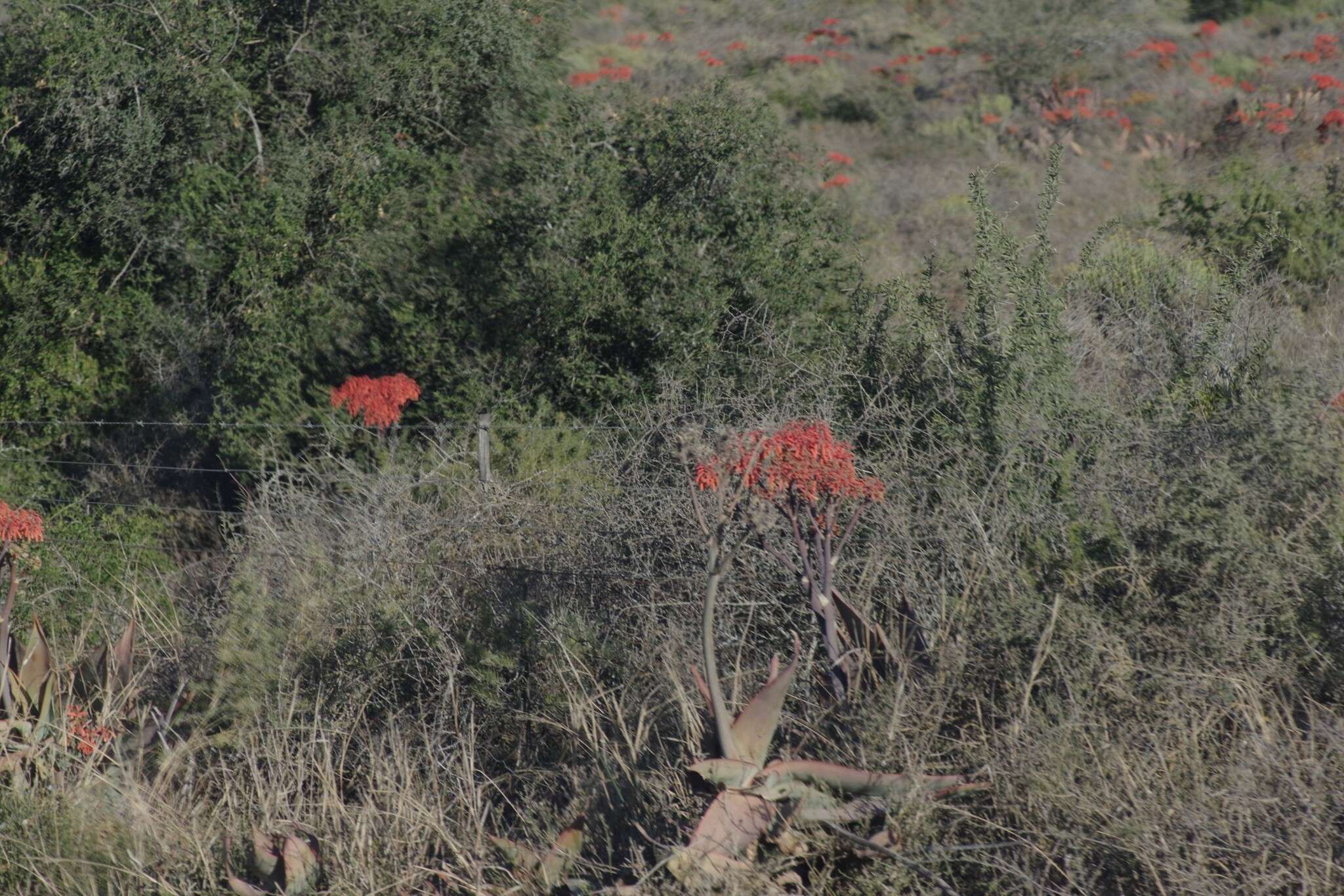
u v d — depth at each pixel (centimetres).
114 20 2009
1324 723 785
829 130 3497
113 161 1914
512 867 794
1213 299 1444
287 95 2105
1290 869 686
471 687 1011
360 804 936
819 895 723
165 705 1114
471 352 1688
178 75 1952
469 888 786
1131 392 1297
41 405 1866
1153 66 3738
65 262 1903
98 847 892
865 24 4553
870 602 937
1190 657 834
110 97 1919
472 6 2089
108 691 1073
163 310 1927
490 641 1037
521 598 1100
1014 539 1002
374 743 975
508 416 1586
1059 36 3881
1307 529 905
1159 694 813
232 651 1062
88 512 1661
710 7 5050
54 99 1911
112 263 1930
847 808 747
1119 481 1031
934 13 4612
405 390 1502
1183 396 1195
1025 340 1170
